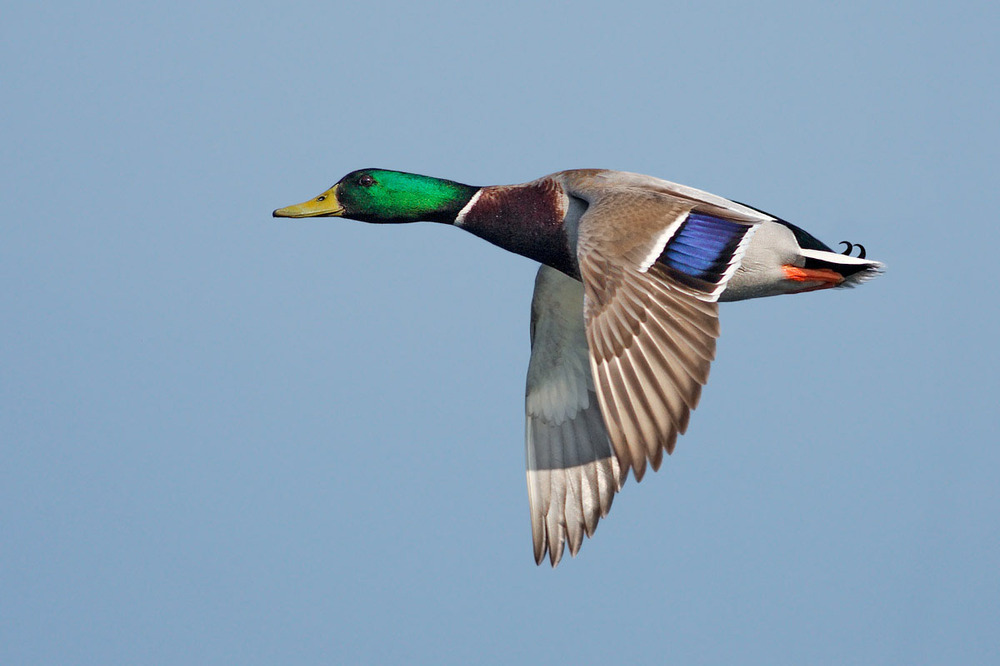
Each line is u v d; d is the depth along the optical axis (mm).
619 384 8492
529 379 11570
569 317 11422
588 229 9195
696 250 9008
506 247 11180
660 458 8297
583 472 11320
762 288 10406
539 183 10977
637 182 10445
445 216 11430
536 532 11336
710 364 8500
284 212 11695
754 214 9930
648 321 8664
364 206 11586
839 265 10234
